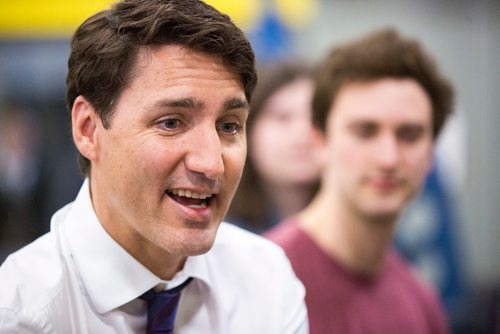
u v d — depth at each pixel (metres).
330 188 1.50
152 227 0.91
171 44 0.88
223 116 0.92
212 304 1.08
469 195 3.74
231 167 0.92
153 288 1.01
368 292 1.52
